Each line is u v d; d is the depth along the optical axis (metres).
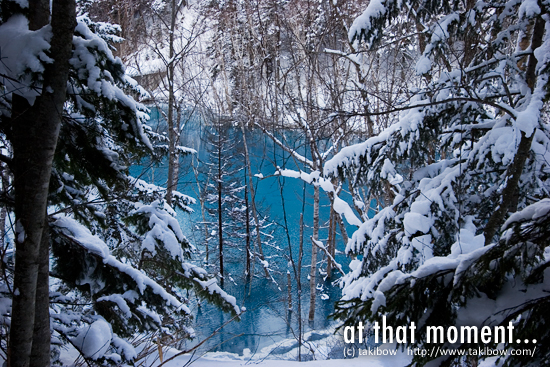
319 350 11.50
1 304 3.37
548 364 1.87
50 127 2.74
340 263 19.55
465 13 5.43
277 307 15.74
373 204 20.81
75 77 3.07
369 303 2.40
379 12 5.80
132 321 4.60
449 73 5.48
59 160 3.77
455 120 5.77
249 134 19.48
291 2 14.88
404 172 7.61
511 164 4.63
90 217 5.02
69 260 3.91
